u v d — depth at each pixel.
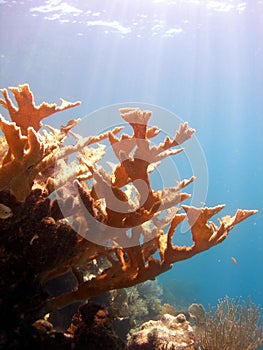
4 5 22.14
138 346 3.99
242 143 66.50
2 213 2.07
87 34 27.03
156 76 37.03
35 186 2.35
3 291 2.14
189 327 4.80
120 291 5.49
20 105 2.71
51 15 23.62
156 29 25.70
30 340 2.26
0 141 2.50
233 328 5.07
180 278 27.30
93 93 45.75
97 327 2.50
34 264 2.22
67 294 2.79
